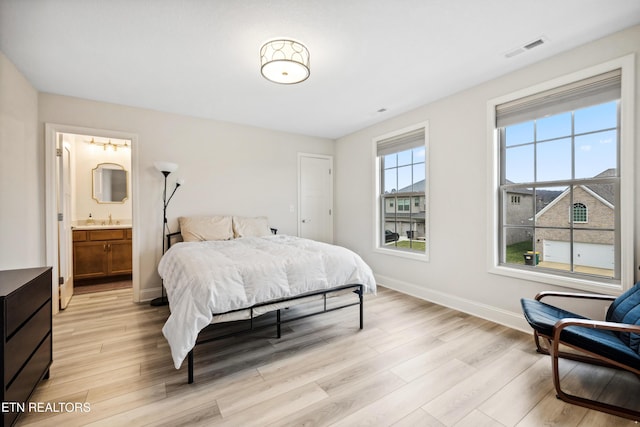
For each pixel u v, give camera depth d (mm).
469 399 1578
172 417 1433
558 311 1928
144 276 3354
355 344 2223
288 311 2971
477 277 2799
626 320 1630
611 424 1391
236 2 1635
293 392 1636
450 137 3018
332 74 2541
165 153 3482
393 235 3932
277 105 3295
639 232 1889
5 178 2199
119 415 1442
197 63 2328
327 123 4000
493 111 2650
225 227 3551
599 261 2133
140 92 2898
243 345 2209
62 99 2932
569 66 2174
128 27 1853
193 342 1674
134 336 2363
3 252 2174
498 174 2688
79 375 1789
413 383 1722
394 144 3748
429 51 2174
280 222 4359
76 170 4379
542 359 1986
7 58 2213
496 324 2598
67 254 3275
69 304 3201
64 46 2061
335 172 4902
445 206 3080
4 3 1601
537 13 1749
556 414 1461
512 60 2318
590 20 1815
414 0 1631
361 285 2502
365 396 1602
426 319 2727
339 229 4812
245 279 1959
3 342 1197
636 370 1391
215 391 1642
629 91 1896
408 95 3018
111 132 3174
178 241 3523
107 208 4594
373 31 1922
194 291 1788
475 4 1667
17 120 2385
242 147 4020
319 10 1709
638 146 1879
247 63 2332
